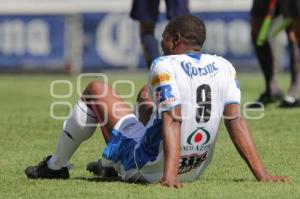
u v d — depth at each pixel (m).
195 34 14.83
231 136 14.97
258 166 15.08
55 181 15.85
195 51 14.88
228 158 18.72
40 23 58.44
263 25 28.55
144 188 14.55
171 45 14.92
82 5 57.78
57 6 58.56
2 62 59.25
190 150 14.65
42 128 24.59
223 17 54.69
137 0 27.80
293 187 14.68
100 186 15.06
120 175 15.80
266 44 29.08
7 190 15.10
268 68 29.11
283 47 52.34
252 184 14.97
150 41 27.62
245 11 54.34
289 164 17.92
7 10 59.16
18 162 18.83
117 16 56.69
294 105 28.33
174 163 14.24
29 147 21.16
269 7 28.67
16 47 59.00
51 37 58.22
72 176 16.70
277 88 29.30
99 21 57.19
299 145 20.66
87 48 57.47
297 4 28.02
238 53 54.44
